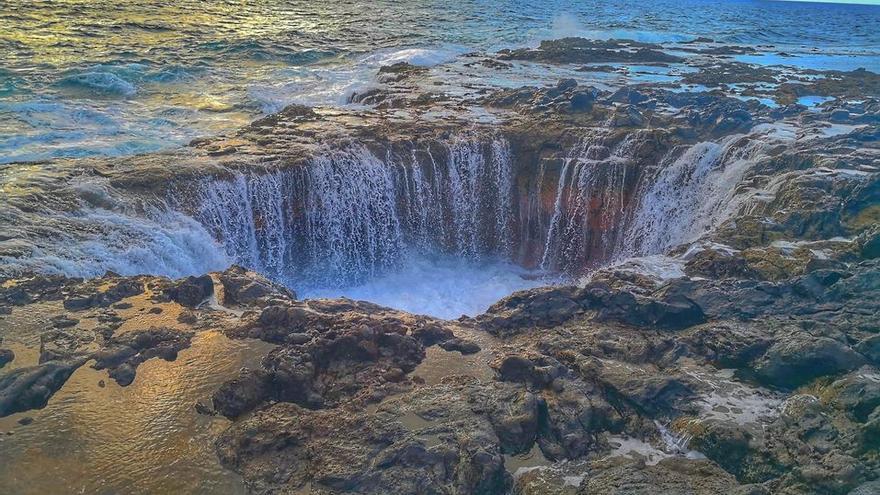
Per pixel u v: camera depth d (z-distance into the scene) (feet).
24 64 90.53
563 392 30.78
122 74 89.76
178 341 33.94
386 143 62.39
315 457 27.17
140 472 26.96
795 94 85.97
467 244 64.59
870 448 26.30
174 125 74.02
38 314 35.70
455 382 31.65
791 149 57.93
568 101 74.38
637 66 109.19
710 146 61.31
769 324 35.37
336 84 93.09
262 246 56.85
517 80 94.07
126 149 64.64
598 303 38.37
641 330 36.40
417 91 84.48
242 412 29.94
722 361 33.35
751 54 134.21
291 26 146.20
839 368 31.04
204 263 50.55
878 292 36.45
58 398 30.22
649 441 29.22
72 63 92.48
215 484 26.61
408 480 25.71
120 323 35.53
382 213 61.11
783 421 28.91
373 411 29.71
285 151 59.77
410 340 34.24
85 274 41.63
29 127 69.46
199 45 111.65
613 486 25.91
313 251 59.36
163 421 29.32
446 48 123.75
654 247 61.26
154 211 50.70
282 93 87.92
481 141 64.28
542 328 37.22
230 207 54.49
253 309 37.45
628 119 69.10
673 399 30.58
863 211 46.91
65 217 47.09
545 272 63.26
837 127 66.54
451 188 63.36
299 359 31.73
